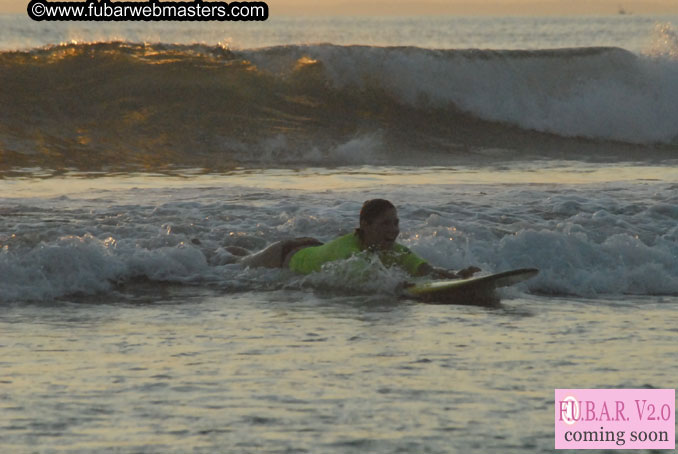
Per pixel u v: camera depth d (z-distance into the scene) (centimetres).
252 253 3144
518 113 9119
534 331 2292
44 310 2503
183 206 3941
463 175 6209
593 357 2048
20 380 1831
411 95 8950
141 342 2155
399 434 1540
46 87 7931
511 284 2662
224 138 7731
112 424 1582
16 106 7638
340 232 3412
